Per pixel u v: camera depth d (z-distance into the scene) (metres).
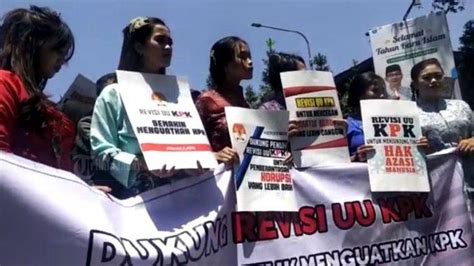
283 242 4.79
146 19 4.67
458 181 5.39
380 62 7.16
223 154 4.62
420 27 6.98
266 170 4.74
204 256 4.39
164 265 4.16
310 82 5.06
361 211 5.07
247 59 5.05
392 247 5.14
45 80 4.03
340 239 4.99
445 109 5.83
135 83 4.38
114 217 4.07
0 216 3.65
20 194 3.70
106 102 4.41
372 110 5.22
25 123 3.83
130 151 4.36
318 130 5.04
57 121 4.00
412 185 5.18
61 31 3.97
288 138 4.93
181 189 4.41
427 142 5.29
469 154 5.41
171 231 4.27
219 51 5.06
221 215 4.54
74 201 3.89
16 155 3.75
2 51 3.92
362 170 5.11
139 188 4.49
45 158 3.94
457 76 6.77
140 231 4.15
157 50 4.62
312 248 4.88
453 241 5.34
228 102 5.02
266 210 4.68
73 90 5.90
